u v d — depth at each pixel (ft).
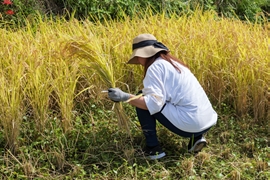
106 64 15.38
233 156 15.97
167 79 14.79
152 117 15.46
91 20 26.17
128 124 16.15
